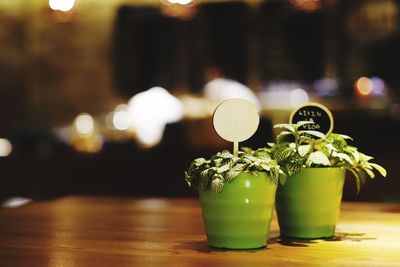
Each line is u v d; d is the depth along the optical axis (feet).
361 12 18.71
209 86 17.88
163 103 16.55
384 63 18.61
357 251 3.97
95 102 21.15
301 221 4.39
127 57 20.85
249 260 3.70
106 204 6.61
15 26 21.35
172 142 14.67
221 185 3.90
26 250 4.05
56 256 3.86
